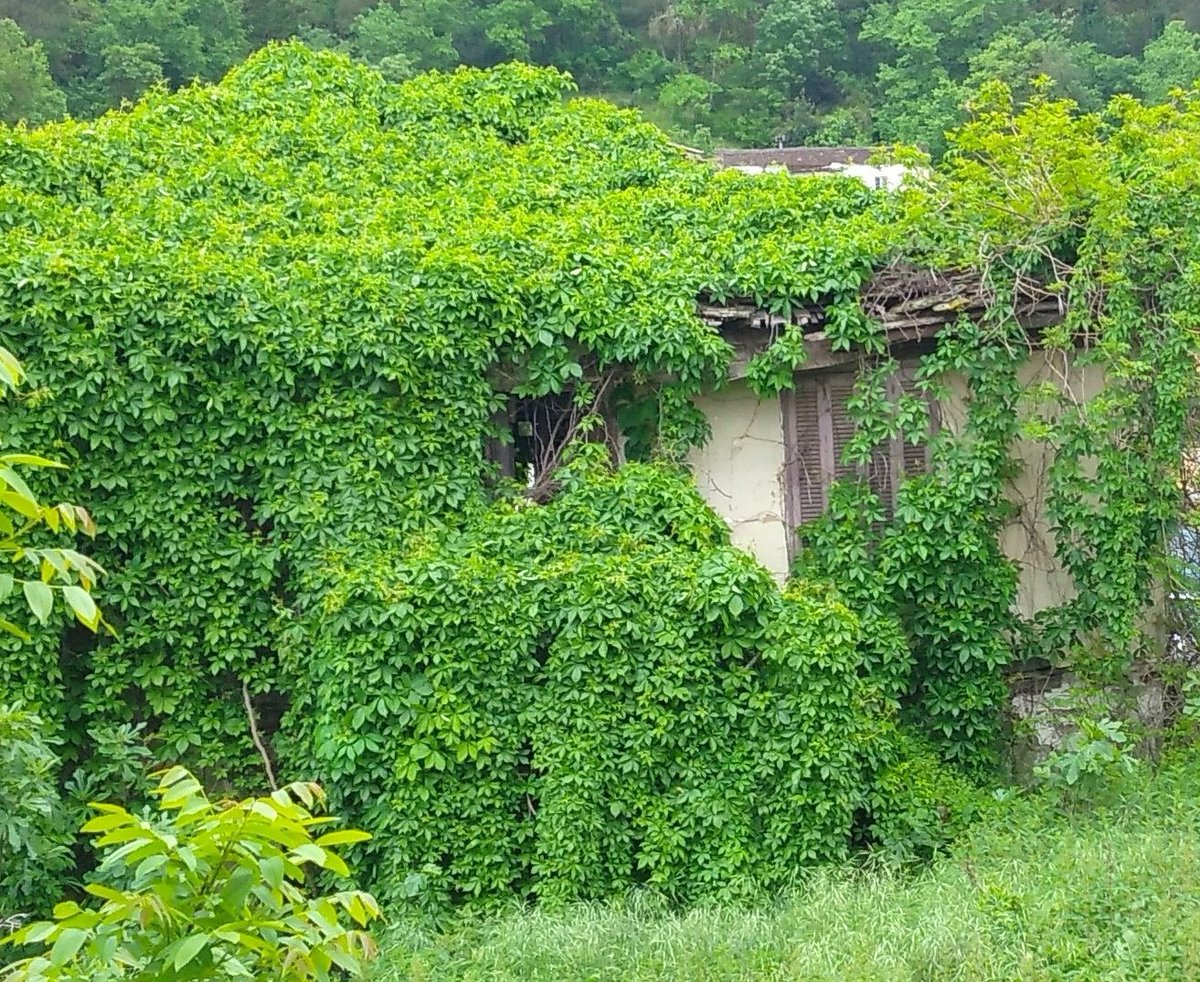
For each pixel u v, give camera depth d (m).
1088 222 12.00
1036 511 12.58
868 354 12.47
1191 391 11.62
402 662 10.39
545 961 8.93
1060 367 12.35
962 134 12.68
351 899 4.09
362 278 11.76
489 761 10.41
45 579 3.70
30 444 10.60
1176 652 11.86
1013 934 7.82
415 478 11.69
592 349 12.18
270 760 11.42
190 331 11.12
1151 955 7.30
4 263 10.77
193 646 11.15
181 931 3.83
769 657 10.53
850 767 10.53
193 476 11.23
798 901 9.54
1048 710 11.95
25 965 3.78
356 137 14.77
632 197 14.14
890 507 12.53
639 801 10.41
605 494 11.62
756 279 12.37
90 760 10.88
